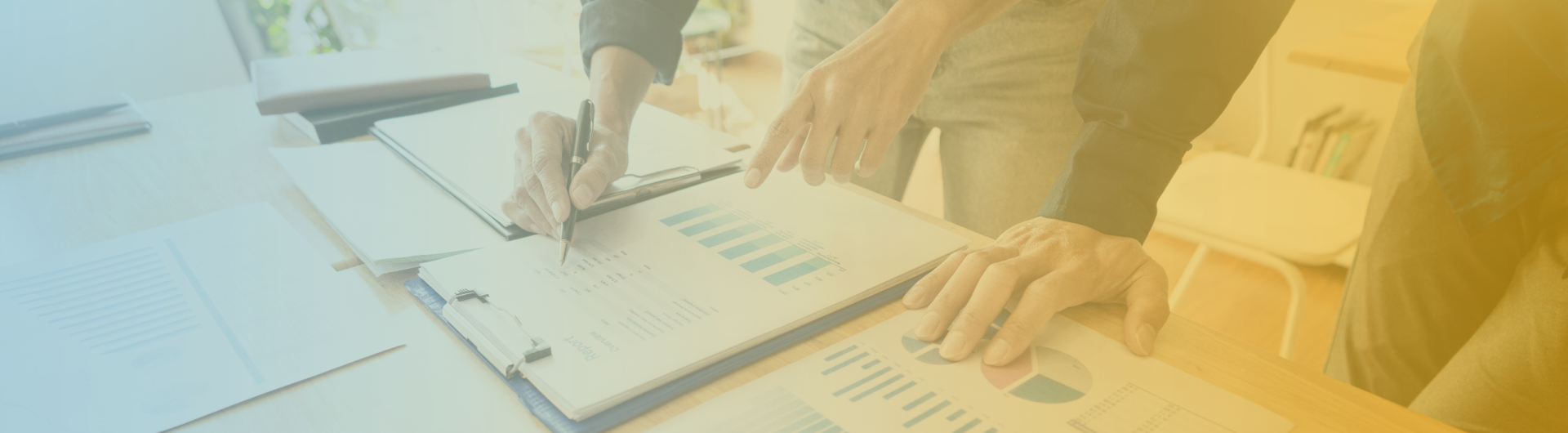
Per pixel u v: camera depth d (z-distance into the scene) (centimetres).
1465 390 84
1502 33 71
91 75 262
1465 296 94
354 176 77
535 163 64
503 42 315
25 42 247
